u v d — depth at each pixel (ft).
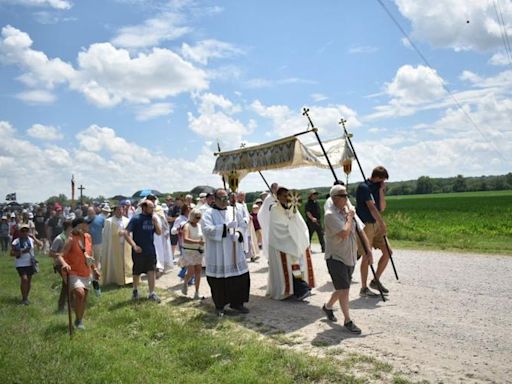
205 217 27.91
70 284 25.45
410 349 19.72
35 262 35.58
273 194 32.78
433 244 55.62
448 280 33.17
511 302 26.68
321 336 22.07
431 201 213.46
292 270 30.04
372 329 22.74
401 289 30.86
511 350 19.22
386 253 29.94
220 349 20.77
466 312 24.95
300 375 17.51
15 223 72.54
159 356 20.49
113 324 26.43
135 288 32.58
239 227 28.58
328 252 22.86
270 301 30.25
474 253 46.47
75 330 25.26
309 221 51.67
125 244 40.04
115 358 20.29
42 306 33.60
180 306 30.27
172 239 52.95
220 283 27.40
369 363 18.26
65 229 30.60
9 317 29.30
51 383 17.74
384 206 30.53
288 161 30.04
